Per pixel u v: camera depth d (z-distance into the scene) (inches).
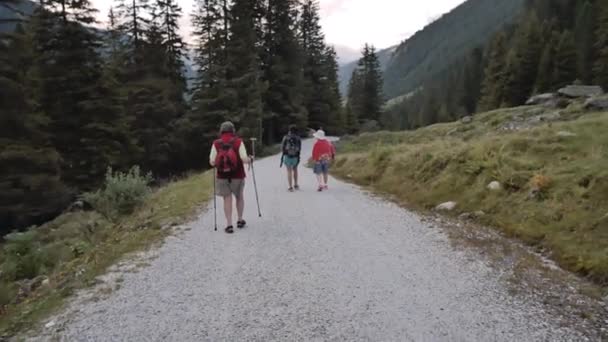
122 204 437.7
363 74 2965.1
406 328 149.9
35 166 658.8
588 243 219.1
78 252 296.2
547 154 359.9
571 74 1945.1
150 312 163.6
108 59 1269.7
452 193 374.9
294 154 462.9
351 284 191.8
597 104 722.8
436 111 3823.8
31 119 685.3
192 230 294.0
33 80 800.9
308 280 197.0
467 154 409.1
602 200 254.5
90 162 852.0
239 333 146.9
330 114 2315.5
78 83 860.6
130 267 216.8
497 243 254.2
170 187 552.7
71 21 859.4
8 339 145.1
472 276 200.5
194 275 204.4
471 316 158.6
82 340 142.7
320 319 157.2
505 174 337.4
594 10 2311.8
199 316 160.1
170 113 1268.5
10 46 643.5
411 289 185.3
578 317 157.1
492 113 1173.1
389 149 578.9
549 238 241.8
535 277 197.6
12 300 202.8
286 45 1606.8
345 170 643.5
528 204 291.6
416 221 317.7
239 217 298.0
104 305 170.6
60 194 693.9
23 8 689.6
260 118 1332.4
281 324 153.5
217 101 1275.8
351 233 283.0
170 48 1553.9
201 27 1485.0
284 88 1605.6
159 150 1237.7
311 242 261.4
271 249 247.0
